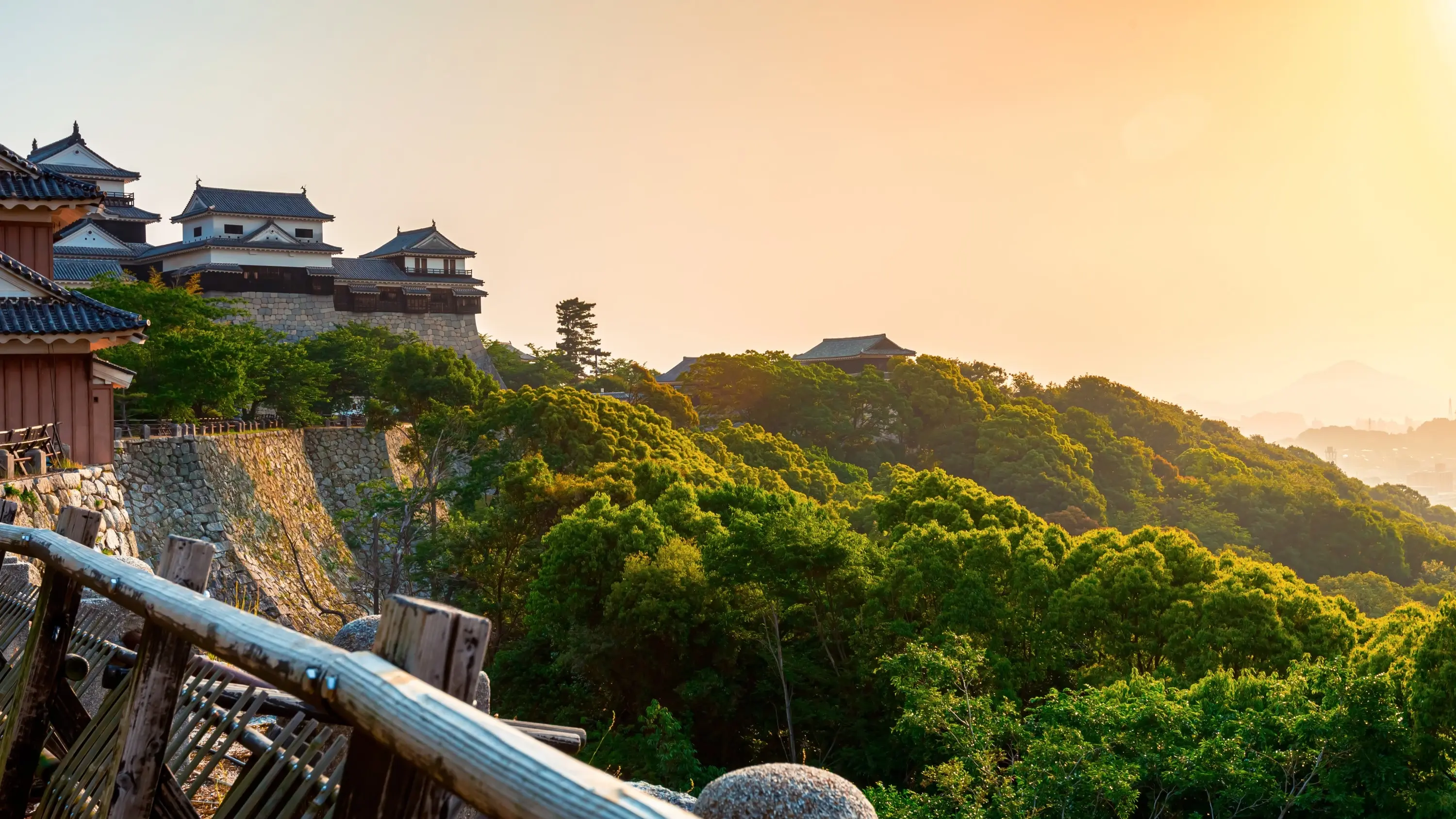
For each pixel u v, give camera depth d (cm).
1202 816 1633
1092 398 13450
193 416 4309
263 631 209
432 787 170
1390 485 15000
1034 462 9162
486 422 4856
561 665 2931
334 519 4834
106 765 300
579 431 4797
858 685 2719
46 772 413
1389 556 9256
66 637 379
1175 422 13600
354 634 511
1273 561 8938
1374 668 1923
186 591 264
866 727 2738
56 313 2198
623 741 2702
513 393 5175
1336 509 9606
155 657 278
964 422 10319
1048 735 1648
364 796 175
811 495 7044
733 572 2795
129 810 270
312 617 3825
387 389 5209
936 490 3534
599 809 121
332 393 6209
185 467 3544
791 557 2705
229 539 3544
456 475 5806
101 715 335
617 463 4453
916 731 1881
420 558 4034
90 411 2306
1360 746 1638
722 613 2842
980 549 2722
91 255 7250
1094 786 1530
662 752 2375
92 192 2294
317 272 7662
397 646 176
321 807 231
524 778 132
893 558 2789
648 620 2781
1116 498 9794
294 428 4931
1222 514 9431
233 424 4312
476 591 3969
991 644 2586
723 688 2805
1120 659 2536
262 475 4125
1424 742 1669
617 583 2895
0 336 2080
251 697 304
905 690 1942
